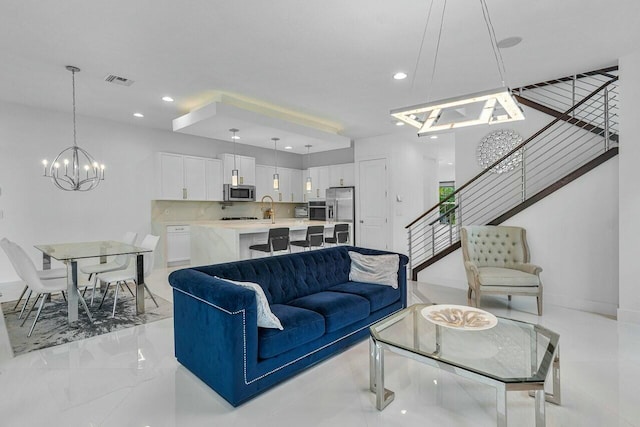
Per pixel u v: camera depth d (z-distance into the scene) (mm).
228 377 2000
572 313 3682
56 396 2115
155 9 2506
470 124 2461
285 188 8625
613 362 2535
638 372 2385
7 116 4801
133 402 2059
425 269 5172
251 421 1891
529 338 2154
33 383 2270
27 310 3754
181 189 6559
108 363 2557
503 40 3021
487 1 2445
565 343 2881
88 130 5543
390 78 3873
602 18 2684
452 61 3445
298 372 2455
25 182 4965
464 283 4781
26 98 4566
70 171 5352
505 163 4898
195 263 5566
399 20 2684
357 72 3695
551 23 2752
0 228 4785
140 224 6176
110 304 4016
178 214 6781
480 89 4254
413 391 2205
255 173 7922
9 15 2564
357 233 7242
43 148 5105
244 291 2039
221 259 4902
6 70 3602
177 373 2412
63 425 1841
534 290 3627
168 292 4543
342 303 2768
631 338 2975
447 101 2072
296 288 3078
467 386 2264
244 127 4996
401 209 6797
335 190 7613
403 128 6227
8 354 2699
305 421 1894
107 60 3363
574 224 3871
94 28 2764
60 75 3742
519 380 1616
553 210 3996
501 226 4266
